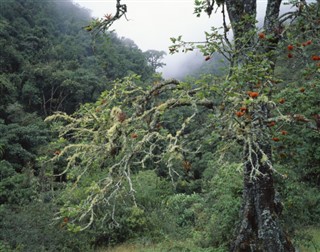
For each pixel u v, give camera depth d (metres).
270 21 5.17
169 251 9.32
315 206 10.30
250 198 5.44
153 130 3.74
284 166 8.19
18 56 44.56
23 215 10.59
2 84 35.41
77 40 66.12
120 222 11.95
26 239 9.59
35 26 57.72
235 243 5.45
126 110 4.43
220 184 8.72
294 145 4.96
